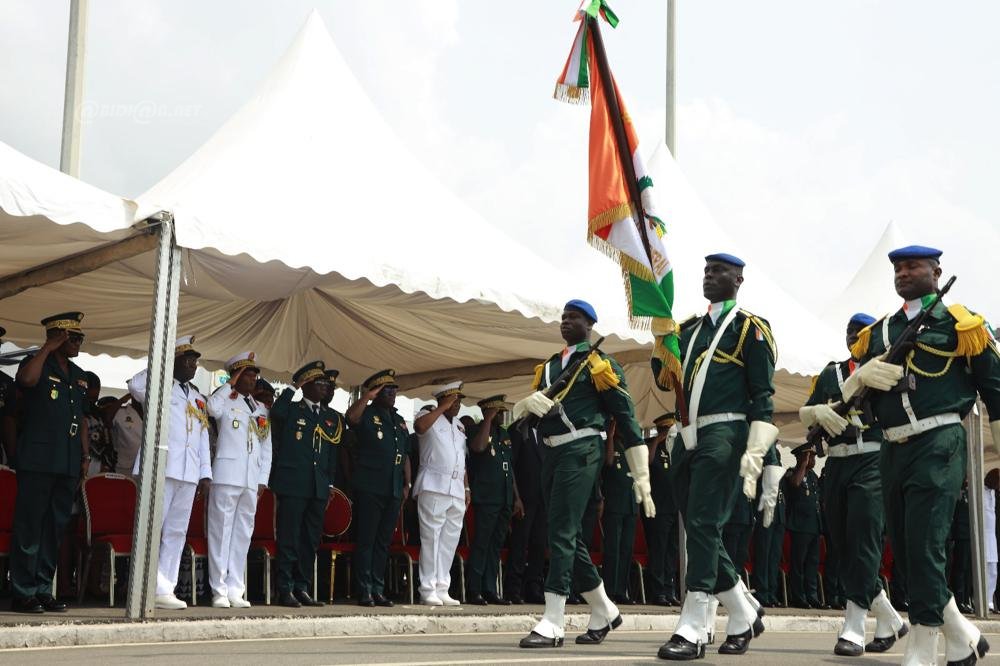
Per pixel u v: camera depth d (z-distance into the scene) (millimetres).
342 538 12570
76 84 14828
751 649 8445
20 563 8992
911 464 6668
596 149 8547
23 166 8258
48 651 6902
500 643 8031
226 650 7027
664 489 14406
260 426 10867
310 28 12125
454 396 12273
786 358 13172
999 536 17891
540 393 7844
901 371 6668
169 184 10188
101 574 11070
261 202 9797
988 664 7641
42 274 10078
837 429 7199
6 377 10281
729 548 12281
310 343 14898
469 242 11055
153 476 8516
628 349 13555
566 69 8680
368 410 11516
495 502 12633
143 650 6996
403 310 13086
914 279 6891
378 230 10297
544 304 10820
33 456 9047
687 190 15406
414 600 12766
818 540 15852
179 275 8859
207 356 15336
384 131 11836
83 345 14523
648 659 6914
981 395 6652
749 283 14367
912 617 6613
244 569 10609
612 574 13766
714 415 7227
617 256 8391
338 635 8516
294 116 11023
